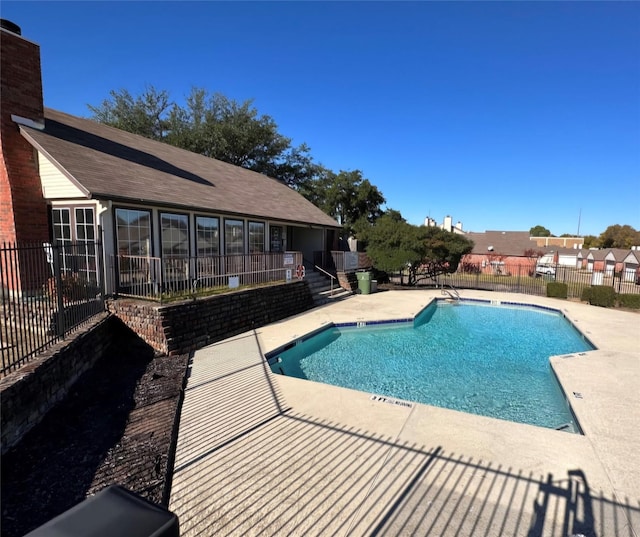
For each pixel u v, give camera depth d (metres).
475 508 3.44
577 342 11.37
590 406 5.79
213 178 15.26
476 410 6.64
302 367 8.95
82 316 7.53
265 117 33.34
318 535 3.14
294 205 19.00
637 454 4.41
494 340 11.51
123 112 29.70
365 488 3.73
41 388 5.36
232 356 8.16
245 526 3.26
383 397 6.04
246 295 10.59
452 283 26.36
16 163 8.98
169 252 11.06
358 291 18.95
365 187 38.69
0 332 5.10
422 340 11.40
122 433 5.06
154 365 7.52
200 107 31.94
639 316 13.86
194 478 3.94
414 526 3.22
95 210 9.13
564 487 3.76
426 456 4.30
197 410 5.56
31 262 8.88
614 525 3.24
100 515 1.13
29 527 3.42
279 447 4.51
